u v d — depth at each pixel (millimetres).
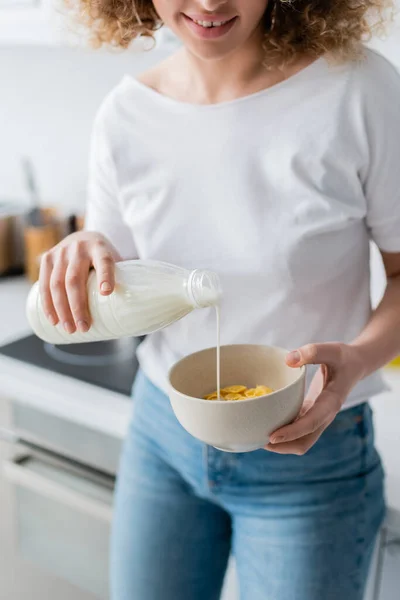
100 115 1062
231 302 987
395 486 1100
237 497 1018
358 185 928
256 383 849
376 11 990
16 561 1650
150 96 1018
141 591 1124
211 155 962
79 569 1530
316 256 943
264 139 936
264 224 947
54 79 1969
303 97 920
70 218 1953
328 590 971
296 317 967
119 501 1161
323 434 970
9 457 1553
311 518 969
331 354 806
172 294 798
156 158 1004
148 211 1025
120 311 836
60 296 894
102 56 1860
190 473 1046
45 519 1547
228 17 839
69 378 1446
